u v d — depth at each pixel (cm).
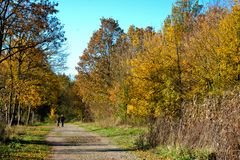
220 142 1403
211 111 1658
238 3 1958
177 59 2311
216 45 2058
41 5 2292
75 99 8831
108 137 3256
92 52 6122
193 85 2253
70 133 3988
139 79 2334
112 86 5191
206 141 1549
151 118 2480
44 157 1770
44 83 4025
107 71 5891
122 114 4056
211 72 2031
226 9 2203
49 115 8412
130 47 4084
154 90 2308
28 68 3597
